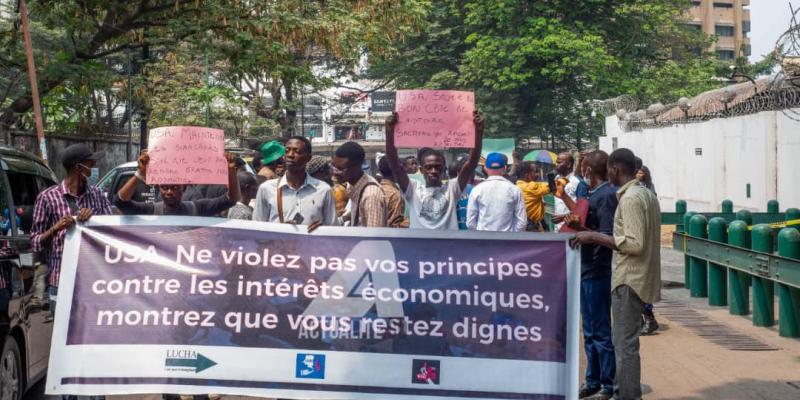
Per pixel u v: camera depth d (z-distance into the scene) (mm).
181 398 7340
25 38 17656
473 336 5809
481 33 40969
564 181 10391
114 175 13219
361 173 7039
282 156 9383
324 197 6660
